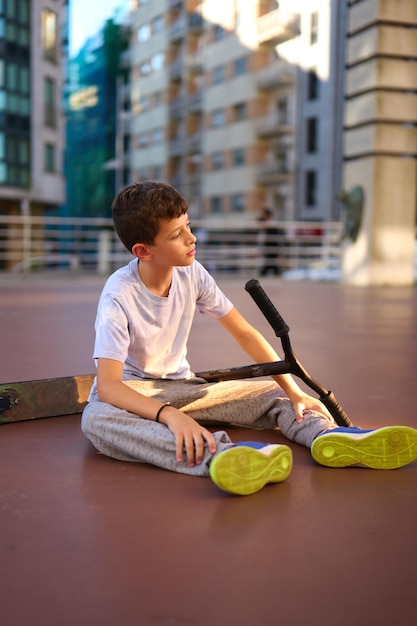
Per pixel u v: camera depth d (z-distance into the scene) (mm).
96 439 1986
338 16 28141
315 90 30156
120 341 1993
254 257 16359
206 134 37375
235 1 34594
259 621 1104
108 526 1490
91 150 47438
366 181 10797
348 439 1858
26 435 2225
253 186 34094
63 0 28188
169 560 1318
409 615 1123
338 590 1201
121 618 1115
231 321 2234
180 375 2201
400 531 1461
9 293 9094
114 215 2014
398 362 3773
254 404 2223
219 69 36156
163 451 1858
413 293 9422
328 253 13789
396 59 10203
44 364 3607
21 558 1331
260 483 1677
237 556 1337
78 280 11992
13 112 25812
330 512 1567
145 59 43531
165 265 1994
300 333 5047
